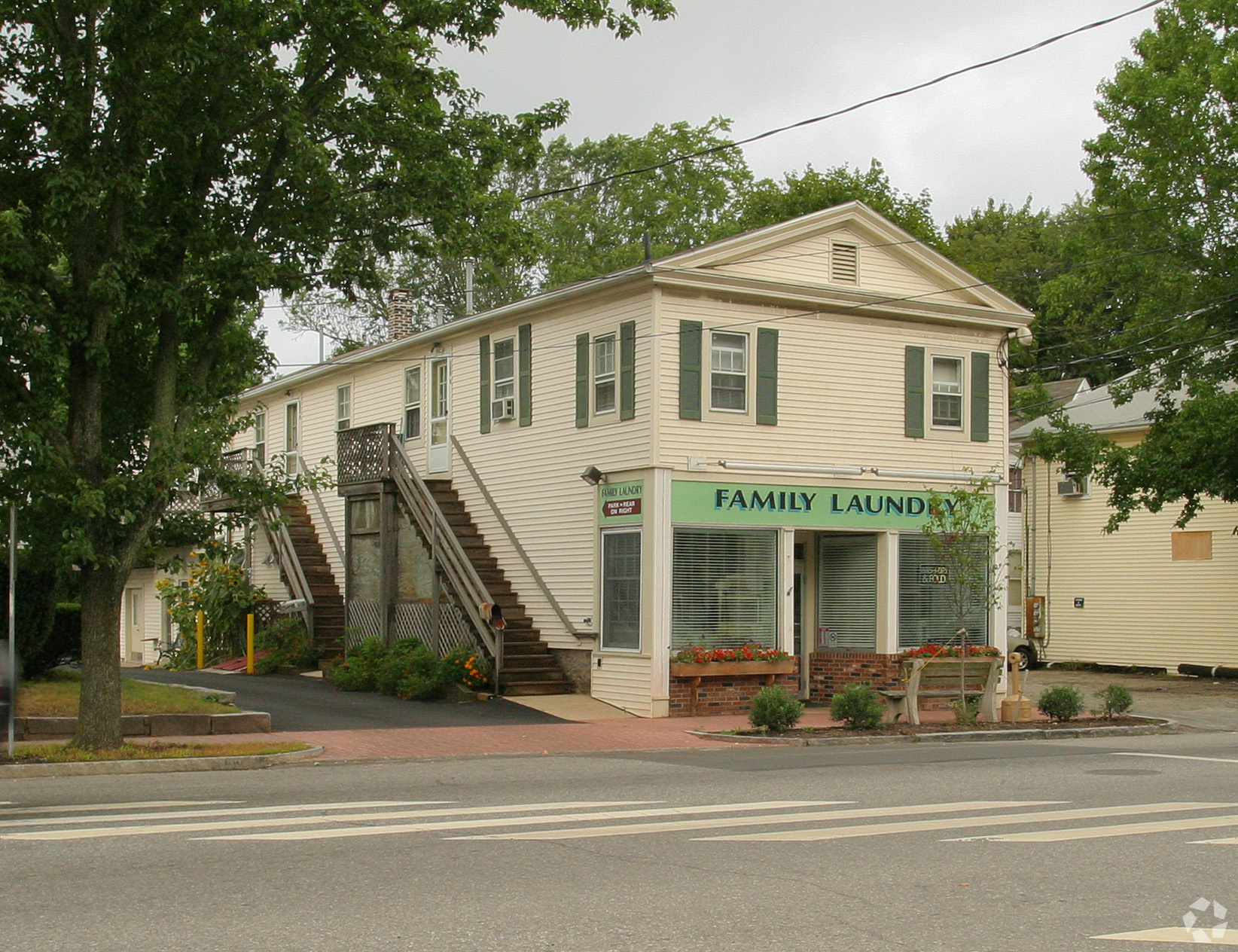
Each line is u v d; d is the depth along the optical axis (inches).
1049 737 764.0
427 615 952.9
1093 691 1112.8
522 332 989.2
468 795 497.4
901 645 934.4
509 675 897.5
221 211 634.2
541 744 693.3
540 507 957.2
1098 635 1413.6
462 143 675.4
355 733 715.4
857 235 935.7
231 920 281.1
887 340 948.0
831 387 919.7
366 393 1224.2
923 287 962.7
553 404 949.8
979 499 839.1
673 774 570.9
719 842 381.7
